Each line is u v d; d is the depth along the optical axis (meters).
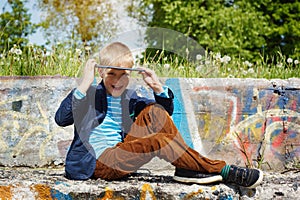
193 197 2.90
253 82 4.04
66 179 3.08
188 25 12.23
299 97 4.07
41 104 3.93
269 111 4.05
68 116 3.02
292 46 13.23
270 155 4.04
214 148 3.93
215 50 11.70
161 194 2.90
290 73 5.14
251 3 13.14
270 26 13.30
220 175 2.97
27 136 3.92
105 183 2.98
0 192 2.96
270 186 3.12
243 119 4.01
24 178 3.12
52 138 3.92
